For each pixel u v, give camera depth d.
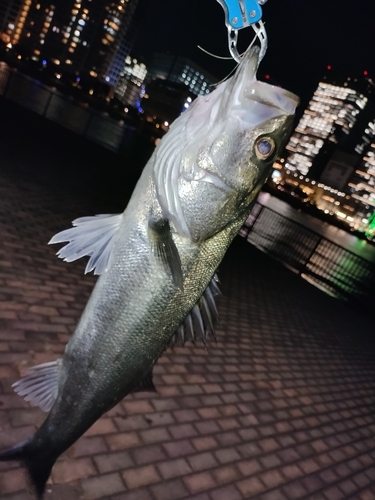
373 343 2.51
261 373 1.44
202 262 0.44
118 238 0.44
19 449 0.51
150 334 0.45
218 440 0.98
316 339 2.10
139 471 0.78
